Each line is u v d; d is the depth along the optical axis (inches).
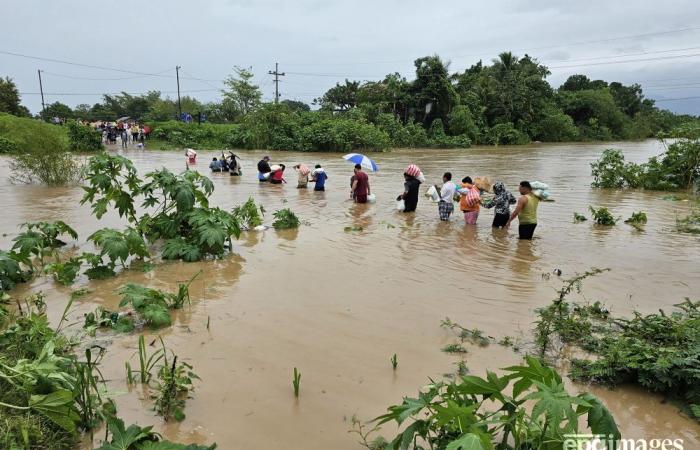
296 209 498.0
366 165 546.3
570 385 169.3
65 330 205.5
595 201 581.3
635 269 306.3
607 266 312.3
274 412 150.3
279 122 1549.0
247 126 1563.7
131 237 284.7
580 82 3627.0
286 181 727.7
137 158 1143.6
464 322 220.1
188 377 160.6
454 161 1177.4
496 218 420.2
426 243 366.0
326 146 1435.8
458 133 2007.9
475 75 2423.7
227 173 831.1
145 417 147.1
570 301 249.0
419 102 2018.9
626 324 216.5
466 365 180.9
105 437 134.0
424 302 243.4
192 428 141.9
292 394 160.2
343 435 139.4
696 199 592.1
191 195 319.6
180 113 2073.1
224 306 234.7
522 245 364.8
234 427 142.7
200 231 303.7
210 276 278.5
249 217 409.1
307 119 1624.0
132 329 208.2
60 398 126.0
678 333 180.5
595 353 191.9
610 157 697.0
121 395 158.1
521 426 116.1
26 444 120.6
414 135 1796.3
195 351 189.3
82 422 138.8
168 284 264.4
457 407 110.1
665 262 323.0
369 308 234.4
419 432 120.5
